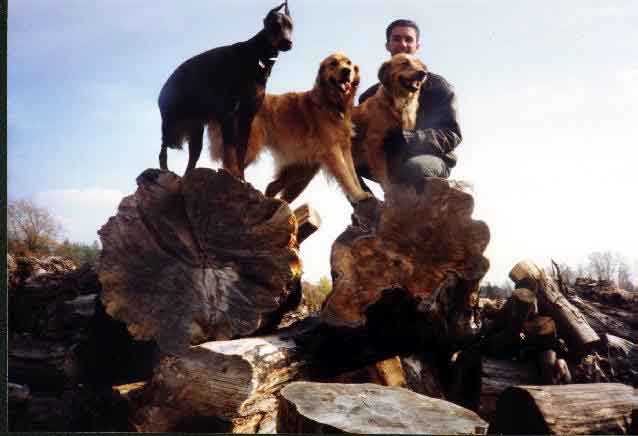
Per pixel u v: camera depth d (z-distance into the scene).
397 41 5.41
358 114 5.43
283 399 2.50
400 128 5.00
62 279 4.87
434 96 4.95
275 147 5.34
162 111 4.14
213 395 2.94
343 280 3.29
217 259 3.50
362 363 3.52
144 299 3.51
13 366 4.28
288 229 3.43
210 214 3.55
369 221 3.89
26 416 3.87
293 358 3.27
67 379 4.02
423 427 2.21
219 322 3.39
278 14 4.02
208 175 3.55
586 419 2.77
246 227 3.50
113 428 3.50
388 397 2.53
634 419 2.85
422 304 3.20
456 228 3.18
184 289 3.49
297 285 3.59
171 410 3.04
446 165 4.57
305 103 5.27
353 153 5.54
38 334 4.58
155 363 3.66
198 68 4.04
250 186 3.53
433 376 3.70
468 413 2.38
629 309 4.61
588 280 5.02
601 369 3.78
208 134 4.85
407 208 3.25
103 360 3.90
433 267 3.23
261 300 3.38
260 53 4.07
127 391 3.25
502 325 3.75
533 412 2.80
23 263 4.79
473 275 3.19
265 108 5.23
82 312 4.52
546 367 3.54
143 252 3.59
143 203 3.63
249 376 2.91
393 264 3.25
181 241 3.56
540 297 3.92
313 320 3.82
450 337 3.45
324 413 2.31
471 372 3.75
